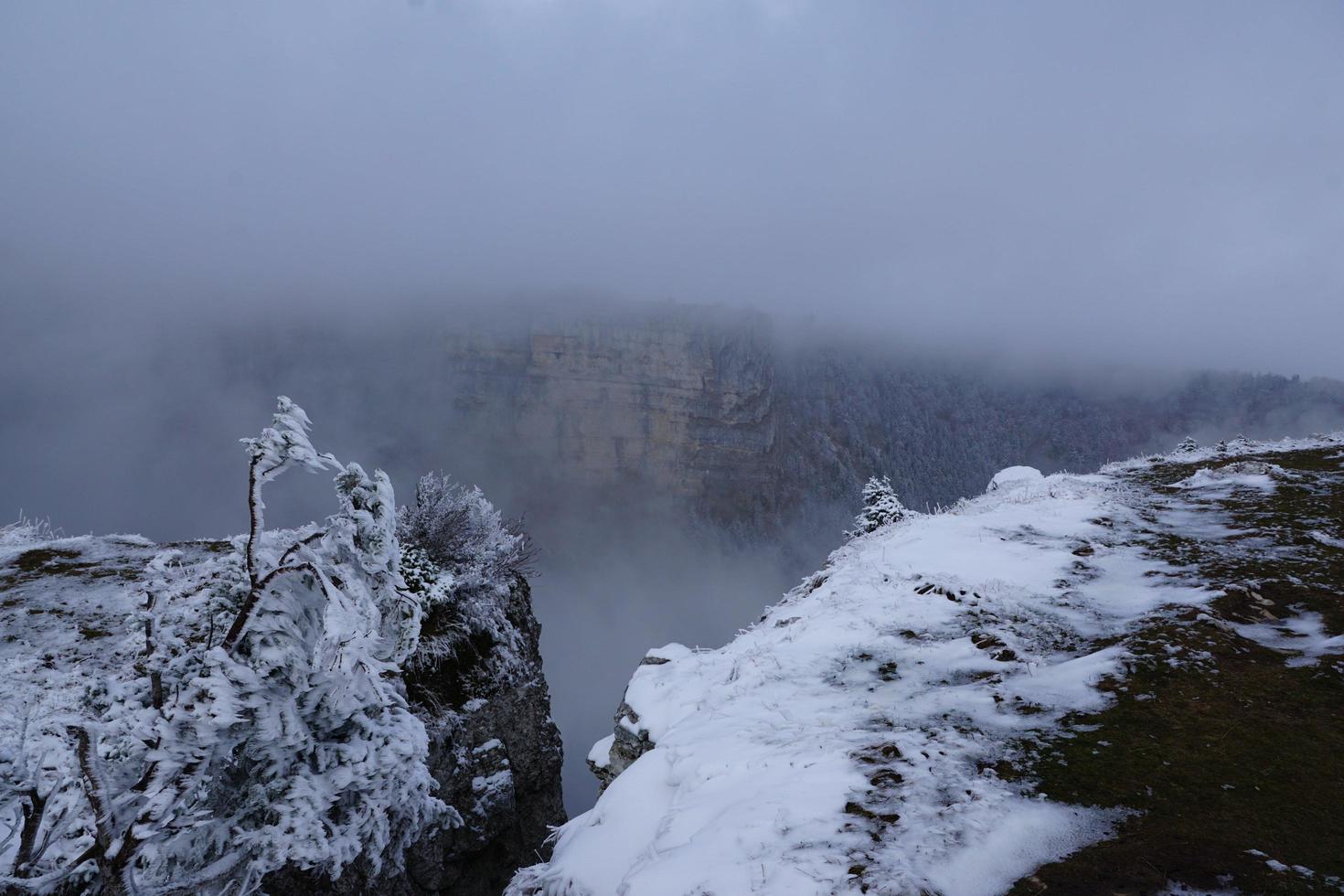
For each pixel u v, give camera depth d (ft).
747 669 22.21
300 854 19.36
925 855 11.28
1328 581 22.07
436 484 46.34
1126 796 12.63
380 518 22.63
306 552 21.40
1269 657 17.67
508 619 49.96
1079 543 28.78
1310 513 29.78
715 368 497.87
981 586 24.93
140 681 21.15
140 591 38.01
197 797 19.25
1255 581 22.36
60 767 22.54
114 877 16.01
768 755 16.06
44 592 37.88
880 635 22.45
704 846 12.69
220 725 17.65
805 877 11.05
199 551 45.55
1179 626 19.57
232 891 18.71
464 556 45.57
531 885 16.42
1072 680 17.53
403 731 22.95
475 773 40.73
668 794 16.76
